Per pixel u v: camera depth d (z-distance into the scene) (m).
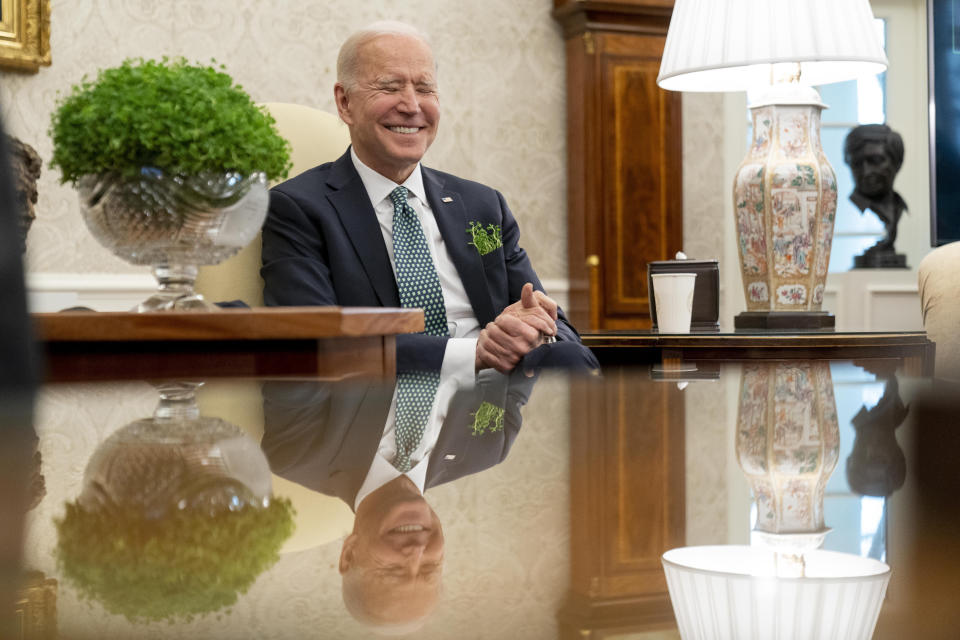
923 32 4.67
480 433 0.24
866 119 4.70
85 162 1.06
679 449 0.20
